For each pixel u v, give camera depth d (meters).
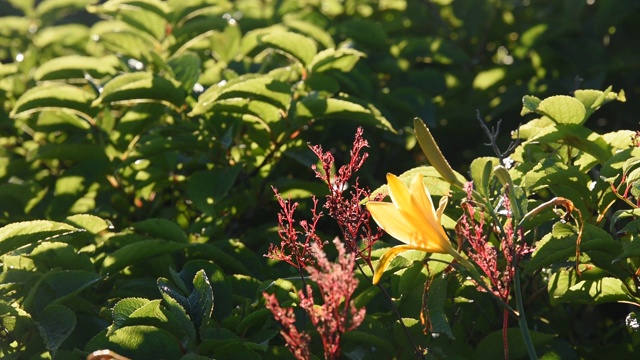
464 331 3.39
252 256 3.49
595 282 3.29
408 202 3.12
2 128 3.87
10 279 3.33
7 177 3.74
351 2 4.28
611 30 4.10
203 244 3.43
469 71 4.19
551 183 3.32
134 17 3.90
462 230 3.18
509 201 3.17
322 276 3.10
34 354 3.30
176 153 3.67
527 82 4.04
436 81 4.04
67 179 3.67
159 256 3.43
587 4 4.20
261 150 3.61
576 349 3.43
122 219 3.71
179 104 3.62
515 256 3.16
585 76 4.04
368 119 3.55
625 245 3.20
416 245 3.14
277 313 3.12
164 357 3.25
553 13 4.31
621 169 3.31
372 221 3.66
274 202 3.71
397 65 4.00
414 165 3.93
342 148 3.88
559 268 3.31
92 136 3.73
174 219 3.70
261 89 3.50
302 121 3.56
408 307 3.34
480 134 4.02
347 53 3.64
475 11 4.21
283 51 3.66
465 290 3.39
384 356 3.31
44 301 3.32
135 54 3.87
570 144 3.36
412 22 4.27
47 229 3.30
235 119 3.59
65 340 3.33
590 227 3.24
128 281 3.45
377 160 3.86
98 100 3.57
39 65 4.08
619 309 3.65
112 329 3.25
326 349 3.13
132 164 3.67
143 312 3.26
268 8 4.32
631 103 4.02
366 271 3.31
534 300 3.42
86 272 3.34
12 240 3.29
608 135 3.34
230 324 3.31
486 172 3.21
